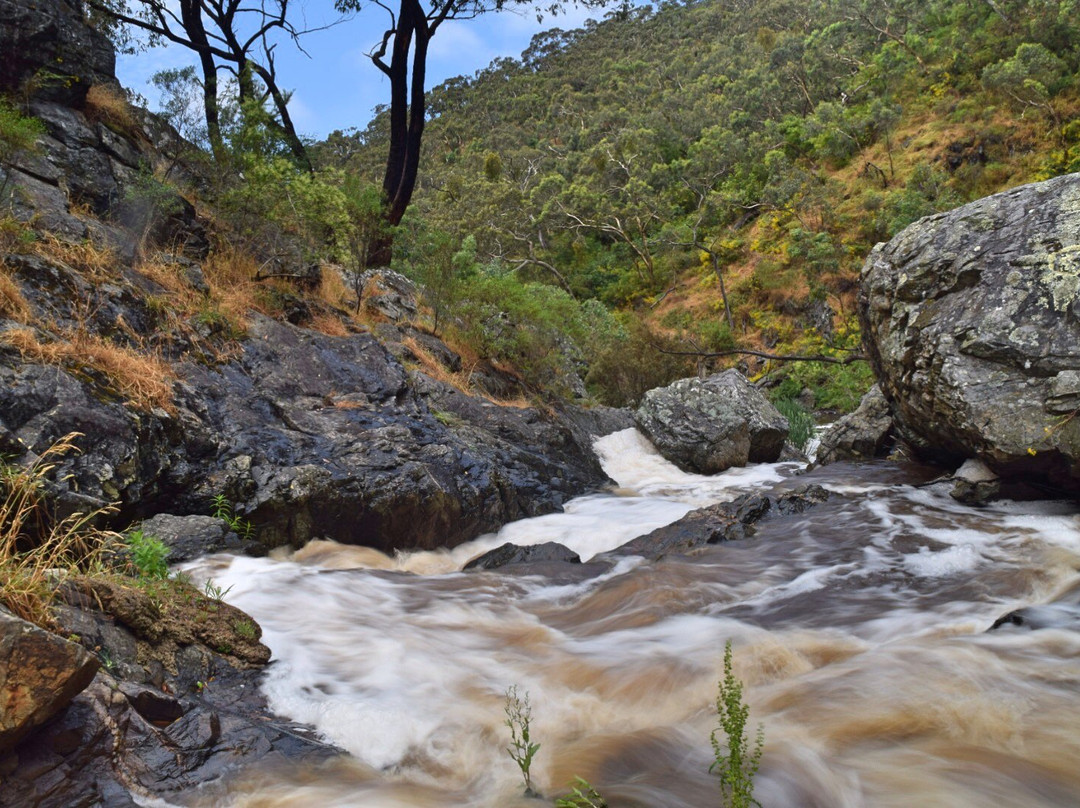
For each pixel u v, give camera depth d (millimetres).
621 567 7145
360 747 3885
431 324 13773
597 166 60719
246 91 14023
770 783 3561
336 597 5930
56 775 3154
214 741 3645
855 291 37344
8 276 7156
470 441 9836
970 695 4293
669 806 3367
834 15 73125
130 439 6449
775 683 4672
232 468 7320
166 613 4352
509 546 7766
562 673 4832
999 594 5973
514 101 114312
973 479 8195
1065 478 7484
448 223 51719
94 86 11375
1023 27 46406
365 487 7844
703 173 56688
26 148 8953
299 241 12078
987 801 3420
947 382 7828
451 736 4008
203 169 11773
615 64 114062
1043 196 8203
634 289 50531
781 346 38094
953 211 8930
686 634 5402
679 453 12992
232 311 9492
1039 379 7398
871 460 11523
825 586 6312
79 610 3953
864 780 3602
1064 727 3959
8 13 9914
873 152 48219
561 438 11609
